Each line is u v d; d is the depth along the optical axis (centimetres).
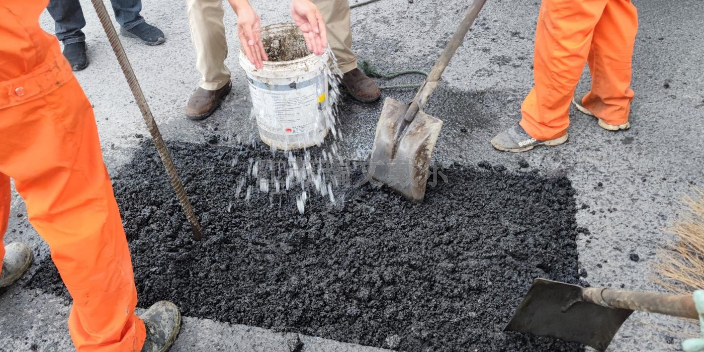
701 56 350
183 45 405
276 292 231
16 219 273
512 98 336
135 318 200
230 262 244
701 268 224
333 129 317
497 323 216
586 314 185
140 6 407
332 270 239
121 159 307
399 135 262
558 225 253
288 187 281
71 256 167
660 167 279
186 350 214
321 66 282
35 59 145
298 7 237
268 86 278
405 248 246
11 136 150
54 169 158
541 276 231
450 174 284
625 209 258
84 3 466
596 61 287
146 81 371
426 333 212
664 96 323
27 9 140
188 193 279
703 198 258
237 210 269
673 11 394
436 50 381
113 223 175
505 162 292
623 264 234
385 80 359
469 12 245
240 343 214
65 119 155
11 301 236
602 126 306
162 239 255
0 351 218
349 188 279
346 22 324
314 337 215
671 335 205
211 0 301
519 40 386
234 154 305
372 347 211
